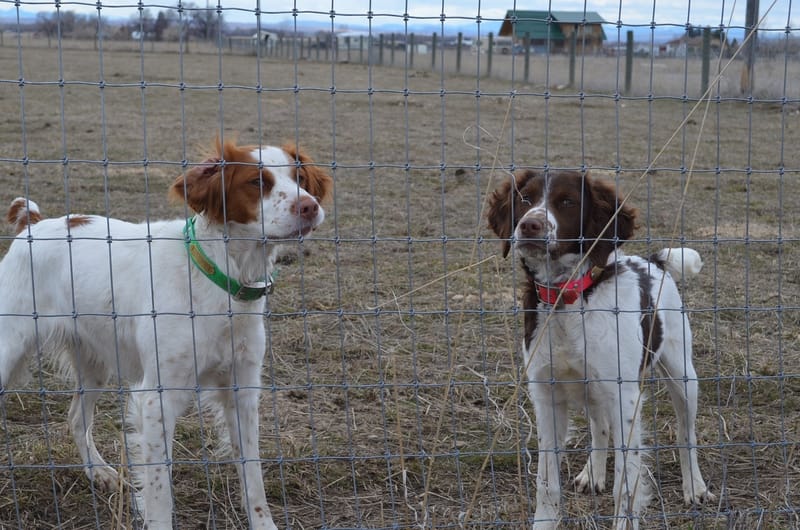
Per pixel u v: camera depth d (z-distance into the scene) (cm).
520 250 320
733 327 546
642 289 342
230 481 364
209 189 307
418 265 670
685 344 367
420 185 1002
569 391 333
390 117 1694
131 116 1630
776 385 459
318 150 1252
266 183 309
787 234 758
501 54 2706
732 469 375
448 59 3097
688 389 364
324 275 646
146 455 307
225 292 309
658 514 333
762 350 509
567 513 346
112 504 333
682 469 360
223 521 336
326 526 325
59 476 361
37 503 342
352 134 1434
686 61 289
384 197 935
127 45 4106
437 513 336
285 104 1930
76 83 262
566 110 1738
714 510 339
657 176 1025
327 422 419
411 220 825
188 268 297
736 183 988
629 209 338
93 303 334
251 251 314
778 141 1248
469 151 1243
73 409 364
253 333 320
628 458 320
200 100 1997
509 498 350
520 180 346
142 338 312
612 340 319
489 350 506
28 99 1880
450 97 2034
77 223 348
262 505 324
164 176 1008
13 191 901
